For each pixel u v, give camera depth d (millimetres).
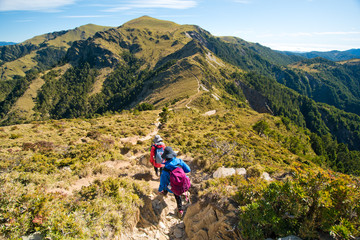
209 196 4691
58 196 4863
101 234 4043
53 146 24094
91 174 8672
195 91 162750
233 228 3766
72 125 44438
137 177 8266
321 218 3398
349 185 3957
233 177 5703
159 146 5898
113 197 5027
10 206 3854
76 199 4930
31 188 4754
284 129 119375
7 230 3473
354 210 3398
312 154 93500
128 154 15680
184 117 79062
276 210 3781
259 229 3508
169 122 59594
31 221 3758
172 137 34312
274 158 28734
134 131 37219
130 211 4781
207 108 128875
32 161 13680
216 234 4000
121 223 4465
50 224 3717
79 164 9695
